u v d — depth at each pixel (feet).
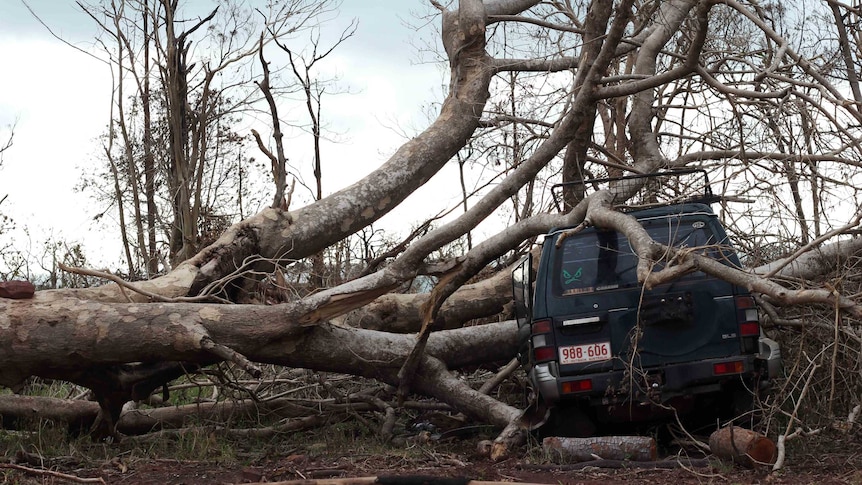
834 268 26.48
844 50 34.37
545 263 22.62
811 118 25.82
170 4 57.00
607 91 30.32
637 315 20.76
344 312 26.78
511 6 42.91
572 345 21.61
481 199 29.76
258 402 27.89
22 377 25.17
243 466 22.17
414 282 37.42
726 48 35.76
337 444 25.09
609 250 22.47
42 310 24.64
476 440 26.23
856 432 22.24
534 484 16.11
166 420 28.43
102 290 27.89
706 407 22.53
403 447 25.07
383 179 36.14
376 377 28.12
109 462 22.56
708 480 17.95
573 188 35.17
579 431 22.44
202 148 57.31
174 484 19.79
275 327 25.96
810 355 23.59
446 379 27.43
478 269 28.25
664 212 23.66
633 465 19.60
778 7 32.81
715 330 21.08
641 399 20.94
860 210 21.63
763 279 19.70
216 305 26.13
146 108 61.36
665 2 35.96
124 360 25.04
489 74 39.60
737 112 27.71
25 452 22.38
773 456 18.93
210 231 47.32
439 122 38.55
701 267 20.03
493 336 29.55
